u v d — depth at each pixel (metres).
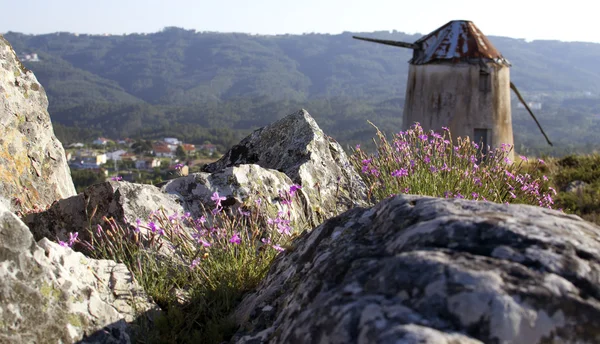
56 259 2.62
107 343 2.52
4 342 2.20
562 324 1.61
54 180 5.30
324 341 1.75
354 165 6.52
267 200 4.43
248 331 2.63
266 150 6.12
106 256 3.48
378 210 2.69
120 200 3.81
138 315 2.82
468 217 2.08
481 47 13.56
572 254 1.83
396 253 2.07
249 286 3.36
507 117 13.88
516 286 1.67
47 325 2.35
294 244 3.38
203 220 3.67
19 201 4.74
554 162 12.51
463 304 1.64
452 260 1.81
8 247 2.32
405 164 5.50
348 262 2.18
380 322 1.66
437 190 5.15
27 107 5.22
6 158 4.89
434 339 1.50
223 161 6.43
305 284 2.33
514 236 1.92
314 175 5.43
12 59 5.29
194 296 3.19
